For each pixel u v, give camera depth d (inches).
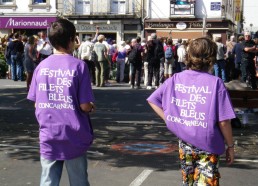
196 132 153.0
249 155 303.9
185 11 1473.9
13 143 332.5
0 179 249.0
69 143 158.9
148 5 1491.1
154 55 698.8
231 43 738.2
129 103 549.6
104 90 678.5
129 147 323.0
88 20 1488.7
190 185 157.1
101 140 344.2
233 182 246.5
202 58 155.5
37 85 162.4
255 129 392.8
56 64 161.0
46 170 161.9
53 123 159.2
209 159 153.4
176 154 303.9
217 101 152.3
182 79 157.5
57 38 162.2
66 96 158.2
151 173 260.5
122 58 823.1
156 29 1489.9
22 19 1462.8
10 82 799.7
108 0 1483.8
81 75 159.2
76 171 162.9
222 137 154.6
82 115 160.7
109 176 254.7
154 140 346.6
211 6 1470.2
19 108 502.0
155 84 717.9
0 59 925.2
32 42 602.9
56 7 1466.5
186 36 1478.8
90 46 730.2
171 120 157.1
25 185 239.1
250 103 370.3
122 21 1487.5
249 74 589.3
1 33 1475.1
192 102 154.2
